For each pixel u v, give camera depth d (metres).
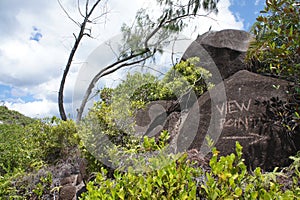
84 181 3.39
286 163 2.82
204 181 1.95
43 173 3.78
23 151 4.55
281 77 3.46
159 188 1.87
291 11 3.04
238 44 4.48
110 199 1.90
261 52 3.45
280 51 3.04
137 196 1.87
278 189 2.01
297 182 2.26
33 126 4.68
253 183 2.03
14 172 3.93
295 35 2.96
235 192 1.76
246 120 3.00
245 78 3.33
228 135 2.95
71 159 4.07
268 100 3.09
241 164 1.94
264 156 2.83
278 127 2.93
